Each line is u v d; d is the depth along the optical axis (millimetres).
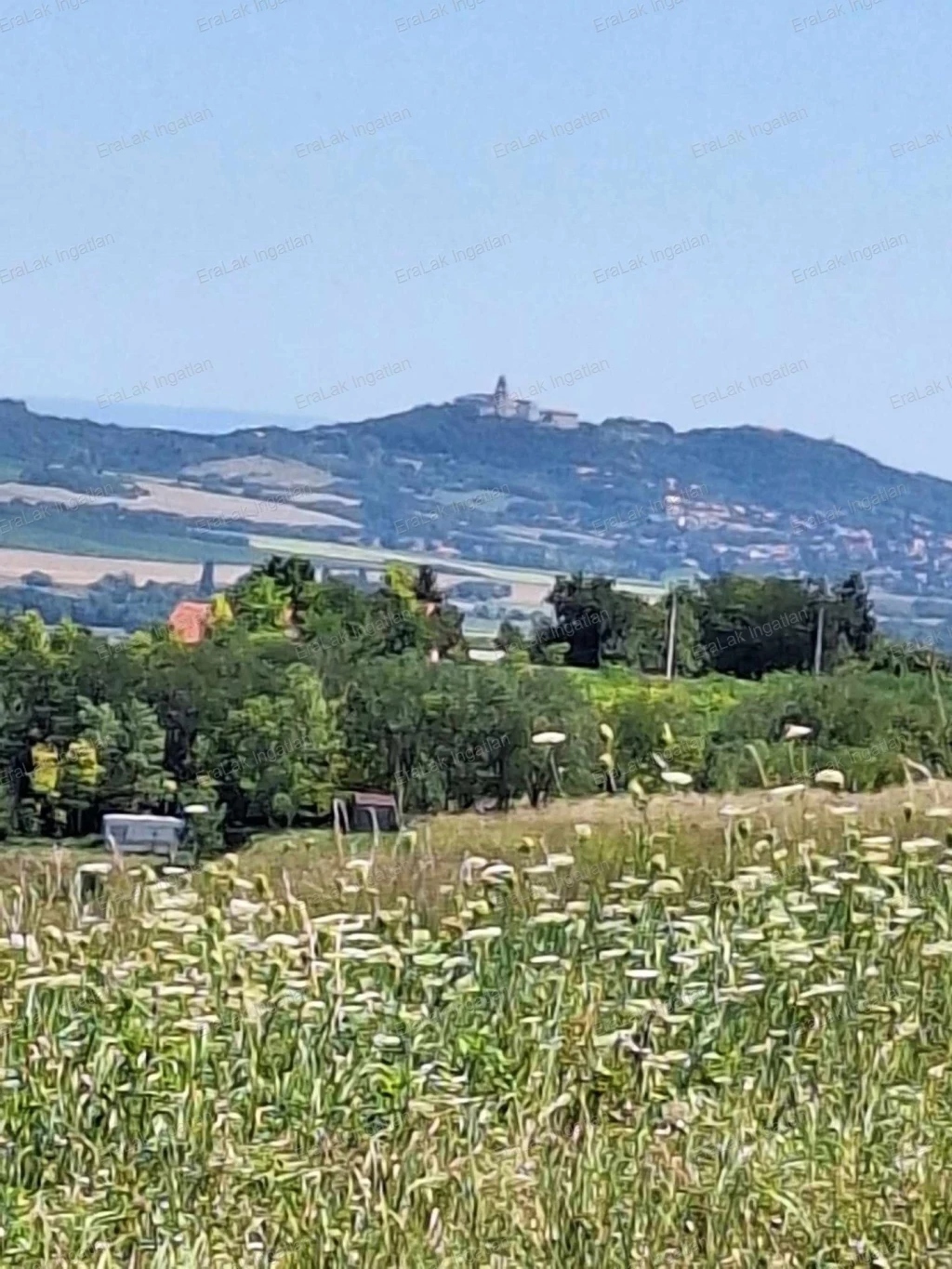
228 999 10203
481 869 13297
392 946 11172
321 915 12594
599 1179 8891
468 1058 9984
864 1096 9805
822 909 12469
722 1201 8773
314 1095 9391
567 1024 10344
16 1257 8242
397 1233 8500
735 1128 9352
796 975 11016
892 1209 8859
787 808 15305
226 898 12656
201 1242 8352
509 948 11789
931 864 13227
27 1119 9188
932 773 18344
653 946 11586
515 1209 8688
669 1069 9969
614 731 17672
